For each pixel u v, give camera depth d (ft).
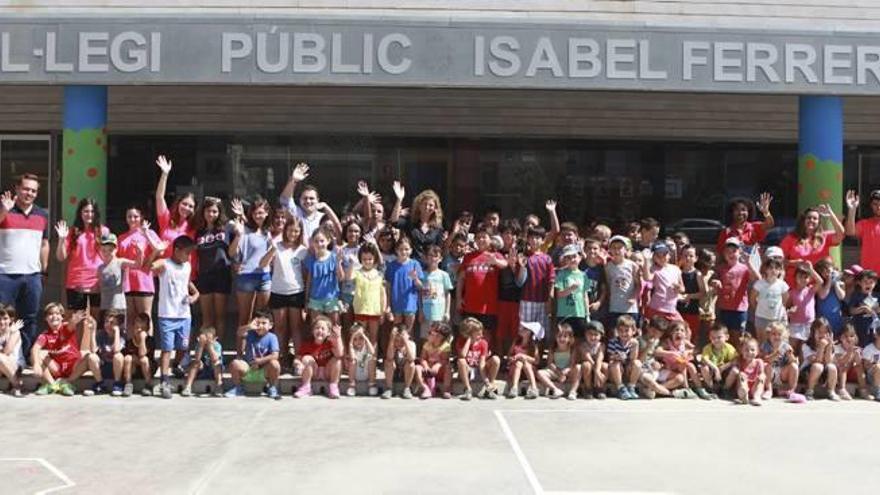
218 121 41.06
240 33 31.89
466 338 29.43
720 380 29.86
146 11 34.96
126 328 29.99
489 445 23.07
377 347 30.96
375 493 18.93
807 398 29.73
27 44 31.89
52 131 41.34
